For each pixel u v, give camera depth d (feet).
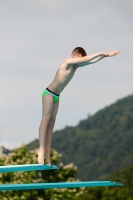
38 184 110.42
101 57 104.73
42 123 107.14
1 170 104.53
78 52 106.93
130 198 276.41
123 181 399.24
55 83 106.63
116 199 273.75
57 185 110.11
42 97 107.45
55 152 258.16
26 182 237.45
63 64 105.81
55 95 106.93
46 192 243.81
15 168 104.73
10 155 247.29
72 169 260.62
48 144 108.27
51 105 106.73
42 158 106.42
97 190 275.80
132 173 399.85
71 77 106.42
